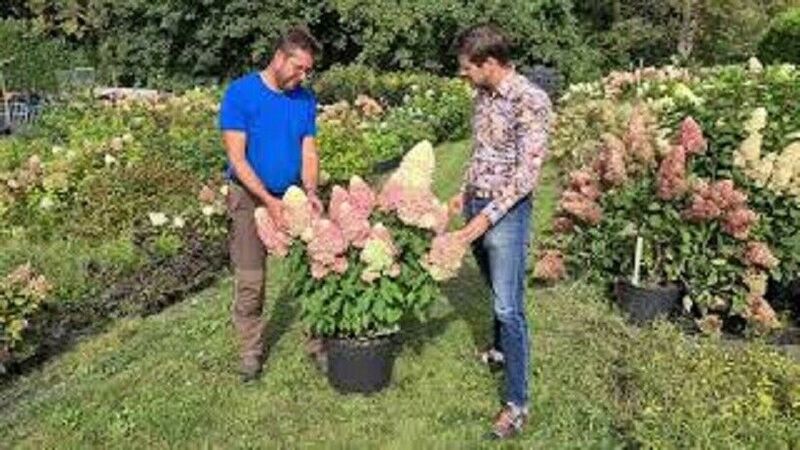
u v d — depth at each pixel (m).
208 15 20.78
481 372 5.62
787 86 8.70
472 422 5.05
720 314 6.52
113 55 21.75
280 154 5.26
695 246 6.36
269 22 20.47
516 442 4.80
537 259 7.27
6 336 6.06
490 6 21.42
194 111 13.19
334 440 4.86
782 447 4.46
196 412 5.19
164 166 9.56
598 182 6.84
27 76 21.39
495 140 4.68
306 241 4.96
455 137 16.14
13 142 12.13
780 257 6.44
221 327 6.55
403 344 5.98
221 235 8.38
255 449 4.82
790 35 18.34
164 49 21.30
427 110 15.79
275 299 6.96
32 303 6.28
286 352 5.92
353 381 5.32
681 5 24.30
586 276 6.90
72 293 7.08
